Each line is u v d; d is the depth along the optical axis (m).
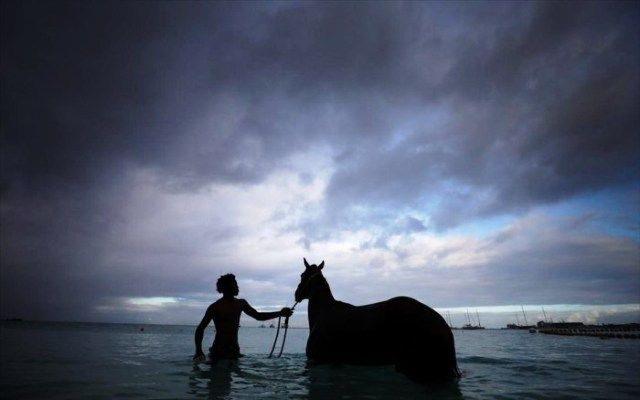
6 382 4.39
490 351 10.99
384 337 4.45
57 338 17.80
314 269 6.63
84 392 3.78
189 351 10.09
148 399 3.42
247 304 6.62
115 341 16.23
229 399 3.39
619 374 5.09
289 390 3.74
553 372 5.20
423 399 3.31
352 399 3.31
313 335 5.75
